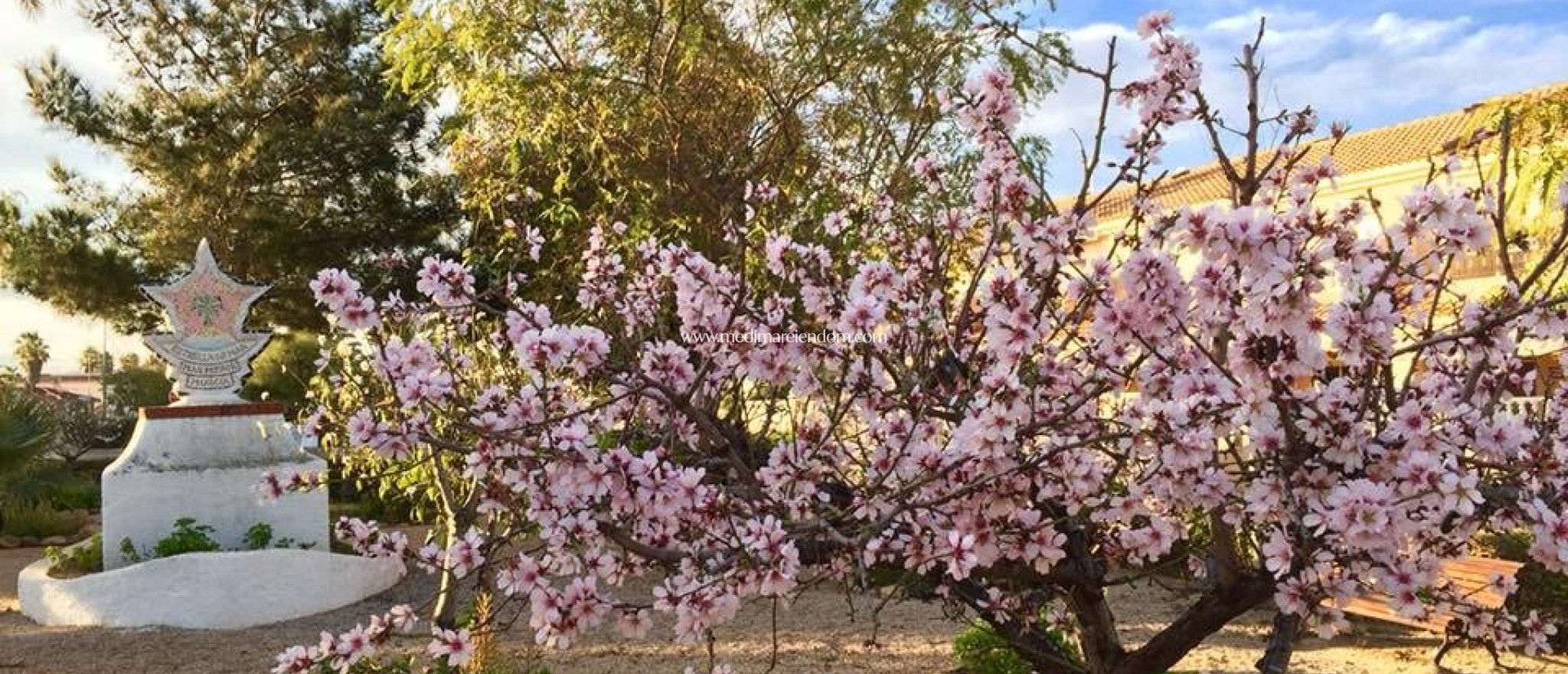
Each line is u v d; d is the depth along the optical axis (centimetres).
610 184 937
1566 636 604
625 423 298
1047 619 403
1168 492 251
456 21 927
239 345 875
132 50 1845
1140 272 229
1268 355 220
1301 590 230
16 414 1262
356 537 307
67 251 1636
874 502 250
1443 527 245
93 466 1794
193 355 861
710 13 935
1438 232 225
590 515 253
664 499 239
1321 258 209
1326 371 253
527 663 592
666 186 912
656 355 284
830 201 647
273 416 872
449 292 283
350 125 1703
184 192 1661
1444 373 276
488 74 914
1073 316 270
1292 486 231
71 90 1644
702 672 597
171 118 1705
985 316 265
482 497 268
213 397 865
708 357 291
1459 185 250
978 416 240
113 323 1806
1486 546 599
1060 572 283
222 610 759
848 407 292
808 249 330
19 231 1638
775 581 231
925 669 614
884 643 669
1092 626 298
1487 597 539
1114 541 291
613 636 680
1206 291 219
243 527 840
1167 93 268
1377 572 231
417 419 262
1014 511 246
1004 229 291
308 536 862
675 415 281
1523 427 241
